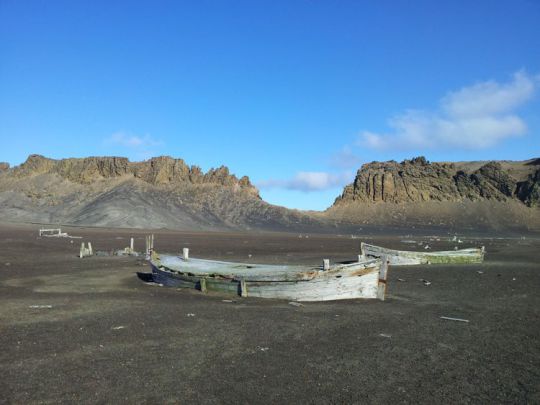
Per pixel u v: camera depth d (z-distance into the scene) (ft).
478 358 40.40
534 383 34.37
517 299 72.74
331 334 47.75
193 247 207.10
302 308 62.75
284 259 146.92
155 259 99.04
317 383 33.22
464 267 128.06
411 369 37.01
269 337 45.85
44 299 65.87
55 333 45.65
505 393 32.35
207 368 35.91
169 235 345.10
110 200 613.93
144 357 38.37
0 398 29.40
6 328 47.34
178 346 41.91
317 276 69.82
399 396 31.30
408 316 58.13
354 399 30.50
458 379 34.94
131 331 47.09
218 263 95.30
